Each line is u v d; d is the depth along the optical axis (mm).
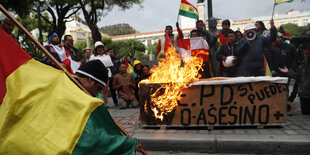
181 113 3916
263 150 3082
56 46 4500
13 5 9188
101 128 1430
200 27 6207
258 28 6027
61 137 1314
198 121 3852
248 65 4887
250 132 3527
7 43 1506
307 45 4508
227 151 3184
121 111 5953
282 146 3031
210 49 6348
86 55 6762
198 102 3848
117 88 6395
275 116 3689
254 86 3707
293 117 4453
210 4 6855
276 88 3676
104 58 6406
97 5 18578
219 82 3750
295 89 5000
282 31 7020
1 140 1356
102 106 1426
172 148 3336
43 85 1459
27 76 1483
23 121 1378
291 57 5953
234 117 3764
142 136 3543
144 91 4059
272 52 6004
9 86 1461
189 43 5805
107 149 1388
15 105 1407
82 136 1321
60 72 1514
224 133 3541
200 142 3250
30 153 1299
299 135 3260
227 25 5883
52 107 1397
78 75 1669
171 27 6527
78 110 1382
